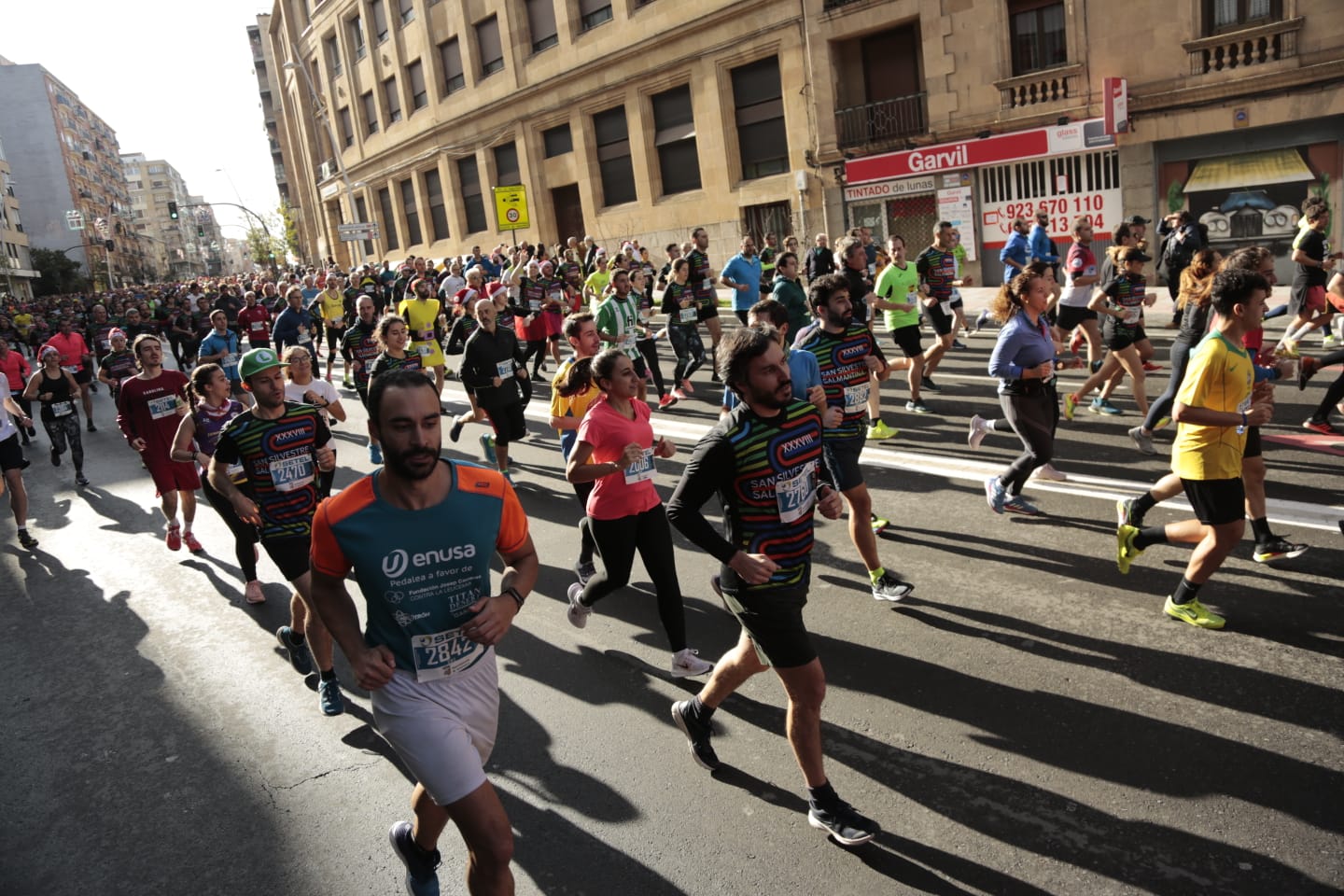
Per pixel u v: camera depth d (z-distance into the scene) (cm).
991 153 1947
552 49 2962
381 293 2191
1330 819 317
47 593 715
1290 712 379
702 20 2422
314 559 269
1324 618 450
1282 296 1526
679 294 1138
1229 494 434
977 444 734
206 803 406
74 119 11881
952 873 314
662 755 402
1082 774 356
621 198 2936
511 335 853
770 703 436
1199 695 398
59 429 1205
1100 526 598
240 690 514
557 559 663
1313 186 1608
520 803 379
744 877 322
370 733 453
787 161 2394
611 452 465
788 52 2272
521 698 465
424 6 3512
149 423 738
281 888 344
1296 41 1562
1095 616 480
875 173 2147
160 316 2145
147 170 19712
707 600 563
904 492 711
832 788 351
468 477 272
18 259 8488
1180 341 697
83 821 403
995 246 2020
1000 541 593
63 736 482
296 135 5978
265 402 467
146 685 532
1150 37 1711
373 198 4472
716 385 1239
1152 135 1744
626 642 516
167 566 748
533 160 3180
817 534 646
